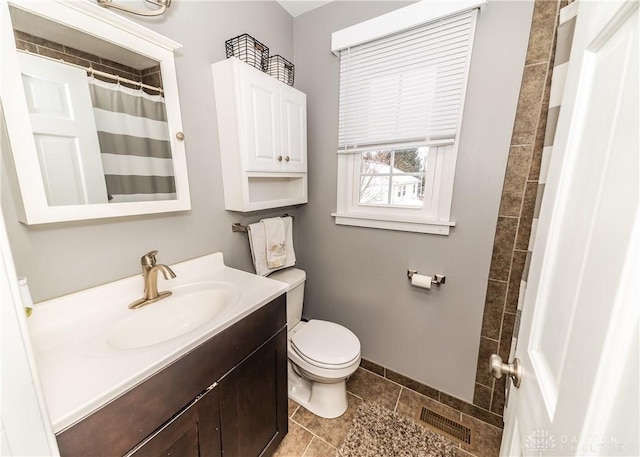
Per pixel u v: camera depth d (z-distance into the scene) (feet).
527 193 3.80
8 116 2.25
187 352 2.35
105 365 2.07
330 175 5.56
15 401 1.10
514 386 2.12
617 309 0.89
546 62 3.42
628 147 0.95
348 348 4.54
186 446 2.46
